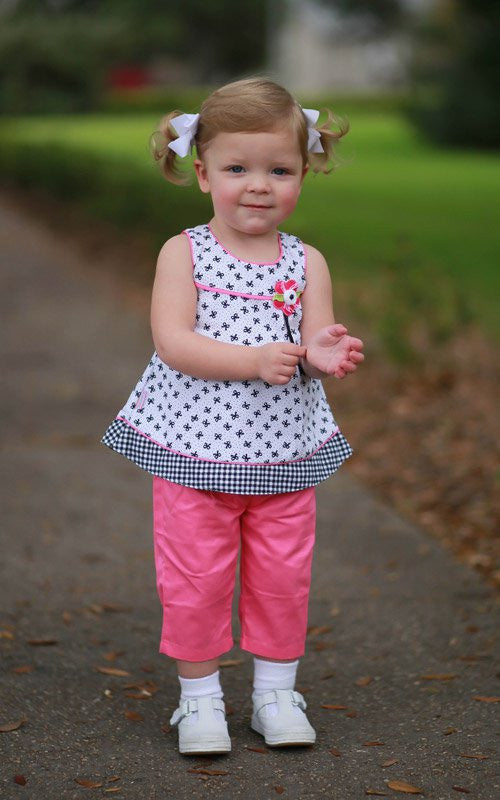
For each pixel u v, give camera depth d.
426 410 7.53
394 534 5.14
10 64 56.78
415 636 3.96
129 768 2.97
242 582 3.17
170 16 81.81
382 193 25.19
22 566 4.68
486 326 10.30
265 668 3.18
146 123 53.31
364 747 3.11
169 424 3.01
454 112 39.88
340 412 7.62
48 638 3.90
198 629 3.05
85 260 16.12
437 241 17.03
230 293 3.02
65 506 5.56
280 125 2.94
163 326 2.99
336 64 81.75
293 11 82.88
